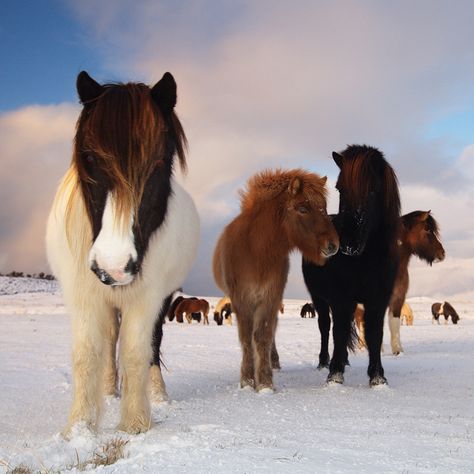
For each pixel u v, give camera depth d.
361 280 7.01
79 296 4.23
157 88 4.03
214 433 4.02
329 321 9.07
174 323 25.09
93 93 3.97
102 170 3.62
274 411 5.13
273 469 2.98
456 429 4.31
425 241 11.27
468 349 12.27
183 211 5.62
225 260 7.08
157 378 5.90
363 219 6.85
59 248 4.46
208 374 8.13
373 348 6.93
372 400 5.85
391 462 3.22
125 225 3.54
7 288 50.31
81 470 3.11
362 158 7.00
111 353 6.20
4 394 6.18
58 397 6.08
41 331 16.94
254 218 6.75
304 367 9.41
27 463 3.26
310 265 7.66
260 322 6.63
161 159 3.88
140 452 3.43
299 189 6.64
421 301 53.44
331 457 3.31
